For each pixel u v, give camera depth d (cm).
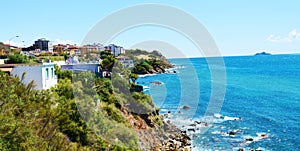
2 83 1464
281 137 4166
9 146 1312
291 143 3931
